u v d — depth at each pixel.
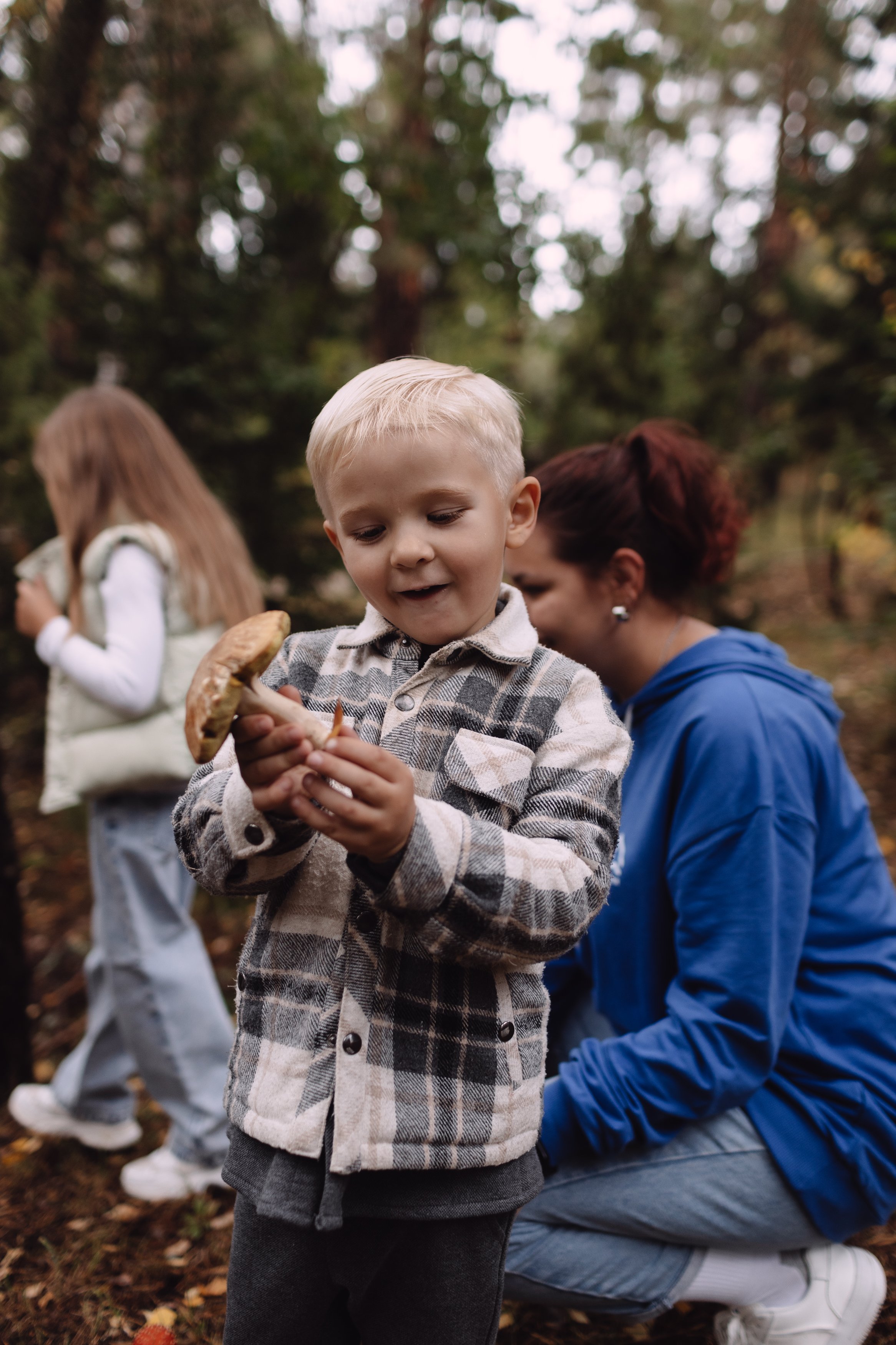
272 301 5.29
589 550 1.74
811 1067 1.59
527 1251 1.64
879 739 6.00
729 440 7.86
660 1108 1.53
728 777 1.56
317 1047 1.05
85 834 4.81
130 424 2.32
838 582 8.95
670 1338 1.81
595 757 1.12
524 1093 1.10
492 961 1.01
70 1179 2.35
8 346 4.59
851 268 6.95
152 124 5.26
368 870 0.96
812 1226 1.58
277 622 0.94
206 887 1.12
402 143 5.86
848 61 7.12
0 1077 2.63
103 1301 1.92
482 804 1.07
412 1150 1.02
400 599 1.11
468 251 5.84
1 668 5.05
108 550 2.18
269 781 0.95
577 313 7.51
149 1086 2.28
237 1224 1.17
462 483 1.07
